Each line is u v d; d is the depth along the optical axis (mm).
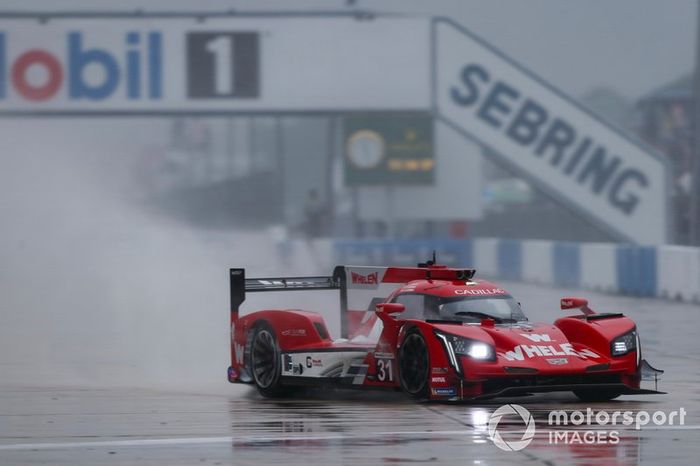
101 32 108375
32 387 35812
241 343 35469
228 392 35031
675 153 146500
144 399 33062
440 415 28781
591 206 108938
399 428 26797
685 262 73188
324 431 26547
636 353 30812
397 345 31469
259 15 109750
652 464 22375
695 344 48500
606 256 82688
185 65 109000
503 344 30266
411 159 134000
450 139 134500
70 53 108125
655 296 76625
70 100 108188
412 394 31047
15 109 107938
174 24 108812
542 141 109875
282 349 33562
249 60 109688
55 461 23188
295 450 24094
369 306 36969
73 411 30438
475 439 25156
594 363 29969
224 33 109438
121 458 23469
